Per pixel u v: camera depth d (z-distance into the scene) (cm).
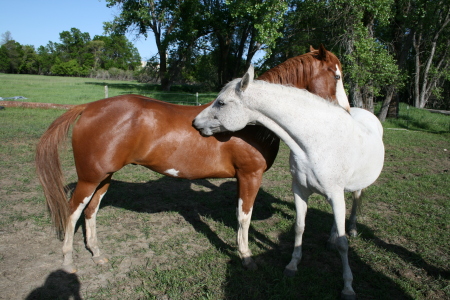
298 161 258
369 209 450
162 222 396
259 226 395
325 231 383
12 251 314
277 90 245
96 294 260
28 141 751
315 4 1210
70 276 282
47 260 303
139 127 273
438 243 351
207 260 313
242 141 283
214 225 393
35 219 381
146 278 283
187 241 351
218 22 2181
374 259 322
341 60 1155
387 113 1489
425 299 265
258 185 295
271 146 294
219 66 2734
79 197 281
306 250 340
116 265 302
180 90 2903
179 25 2208
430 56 1805
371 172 296
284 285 275
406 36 1462
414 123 1335
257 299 262
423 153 817
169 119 281
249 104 247
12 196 448
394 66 1087
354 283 286
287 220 410
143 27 2552
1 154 642
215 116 256
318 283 282
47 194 275
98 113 273
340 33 1183
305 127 244
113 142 268
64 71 6862
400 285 280
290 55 1925
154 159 284
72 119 280
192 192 506
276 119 248
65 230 285
